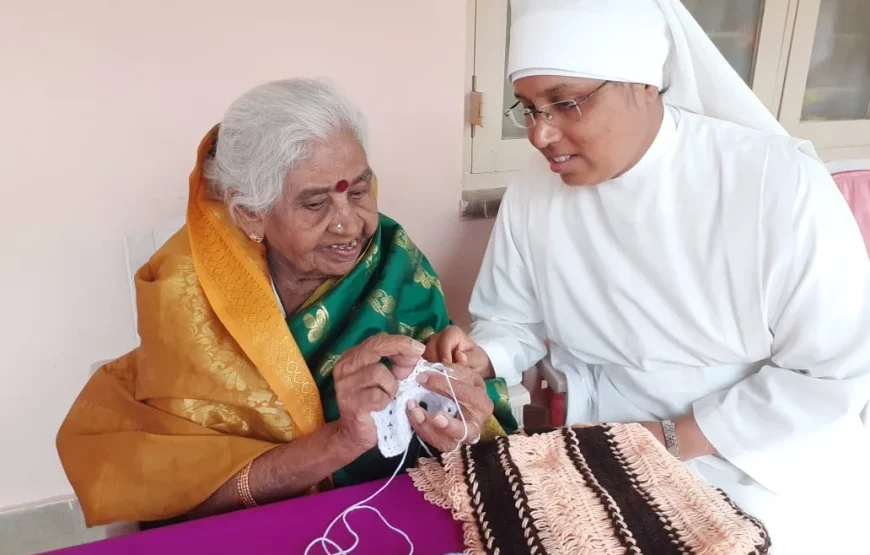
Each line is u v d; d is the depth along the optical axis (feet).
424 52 5.03
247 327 3.24
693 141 3.69
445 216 5.57
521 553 2.46
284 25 4.71
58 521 5.62
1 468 5.35
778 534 3.73
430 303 3.96
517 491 2.71
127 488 3.15
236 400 3.27
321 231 3.23
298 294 3.69
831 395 3.46
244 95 3.24
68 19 4.33
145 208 4.91
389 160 5.26
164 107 4.69
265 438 3.35
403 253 3.91
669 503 2.67
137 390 3.38
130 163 4.77
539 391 4.94
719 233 3.64
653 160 3.67
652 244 3.80
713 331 3.83
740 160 3.59
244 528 2.64
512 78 3.53
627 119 3.45
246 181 3.16
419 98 5.15
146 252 4.64
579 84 3.30
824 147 6.73
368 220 3.43
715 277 3.71
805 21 6.13
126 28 4.44
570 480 2.79
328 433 3.06
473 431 3.21
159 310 3.31
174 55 4.58
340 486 3.46
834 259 3.45
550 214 4.18
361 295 3.75
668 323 3.93
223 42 4.64
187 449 3.16
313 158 3.08
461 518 2.64
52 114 4.51
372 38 4.90
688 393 4.08
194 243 3.34
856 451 3.55
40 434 5.35
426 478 2.89
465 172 5.83
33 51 4.34
